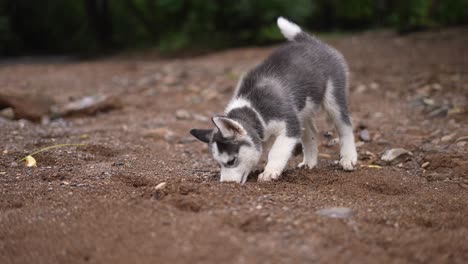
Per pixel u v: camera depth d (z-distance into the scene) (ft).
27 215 10.71
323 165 12.63
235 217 10.33
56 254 9.99
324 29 32.35
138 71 21.75
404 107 15.26
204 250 9.81
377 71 18.53
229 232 10.07
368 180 11.69
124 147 13.17
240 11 26.63
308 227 10.21
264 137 11.69
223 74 19.29
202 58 24.90
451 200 11.12
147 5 31.22
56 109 15.64
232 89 17.07
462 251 10.01
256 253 9.77
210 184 11.28
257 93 11.76
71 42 36.11
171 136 13.83
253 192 11.09
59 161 12.41
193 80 18.67
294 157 13.16
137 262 9.74
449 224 10.52
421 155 12.75
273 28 26.71
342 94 12.40
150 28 32.53
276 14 26.43
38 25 35.63
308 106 12.10
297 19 26.91
